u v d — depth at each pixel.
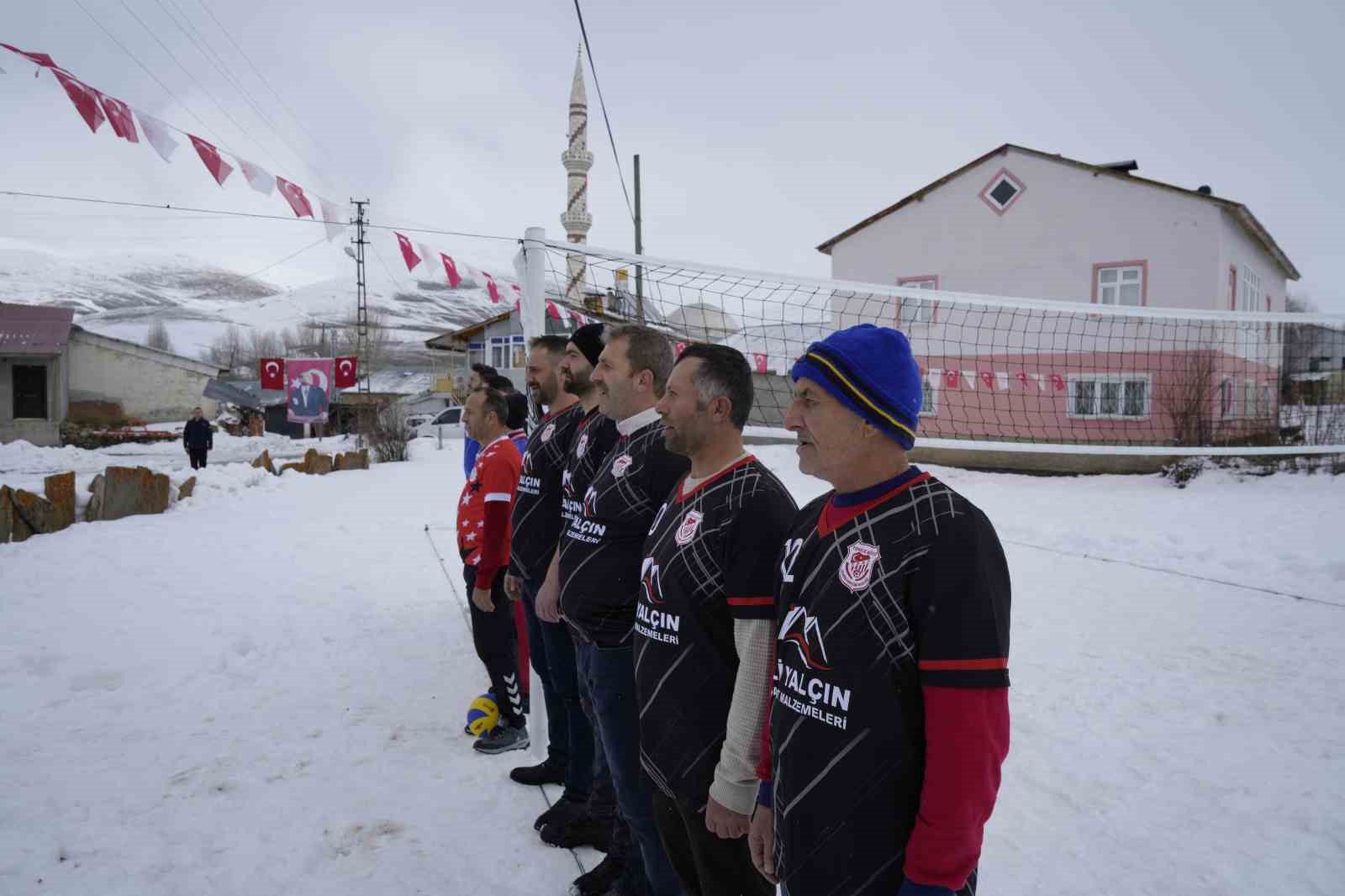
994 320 15.38
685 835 1.95
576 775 2.84
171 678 4.41
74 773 3.28
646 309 5.11
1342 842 2.71
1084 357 14.91
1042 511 10.36
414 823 2.92
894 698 1.29
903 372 1.40
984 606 1.25
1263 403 15.58
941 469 15.31
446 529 9.73
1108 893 2.46
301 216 6.36
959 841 1.22
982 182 17.17
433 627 5.40
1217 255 15.15
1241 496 11.19
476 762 3.41
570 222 41.94
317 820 2.94
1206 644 4.82
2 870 2.59
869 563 1.33
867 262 18.34
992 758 1.23
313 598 6.20
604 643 2.28
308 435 36.56
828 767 1.34
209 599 6.14
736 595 1.72
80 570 7.20
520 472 3.21
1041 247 16.62
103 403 31.89
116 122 4.97
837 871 1.33
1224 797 3.03
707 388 1.87
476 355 33.94
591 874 2.51
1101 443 14.66
